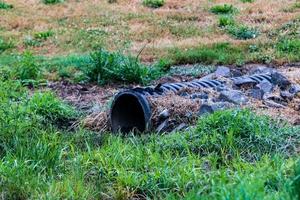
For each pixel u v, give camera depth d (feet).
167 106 35.27
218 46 57.77
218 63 53.26
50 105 36.65
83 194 24.07
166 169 26.03
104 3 80.74
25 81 45.78
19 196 24.14
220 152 28.68
